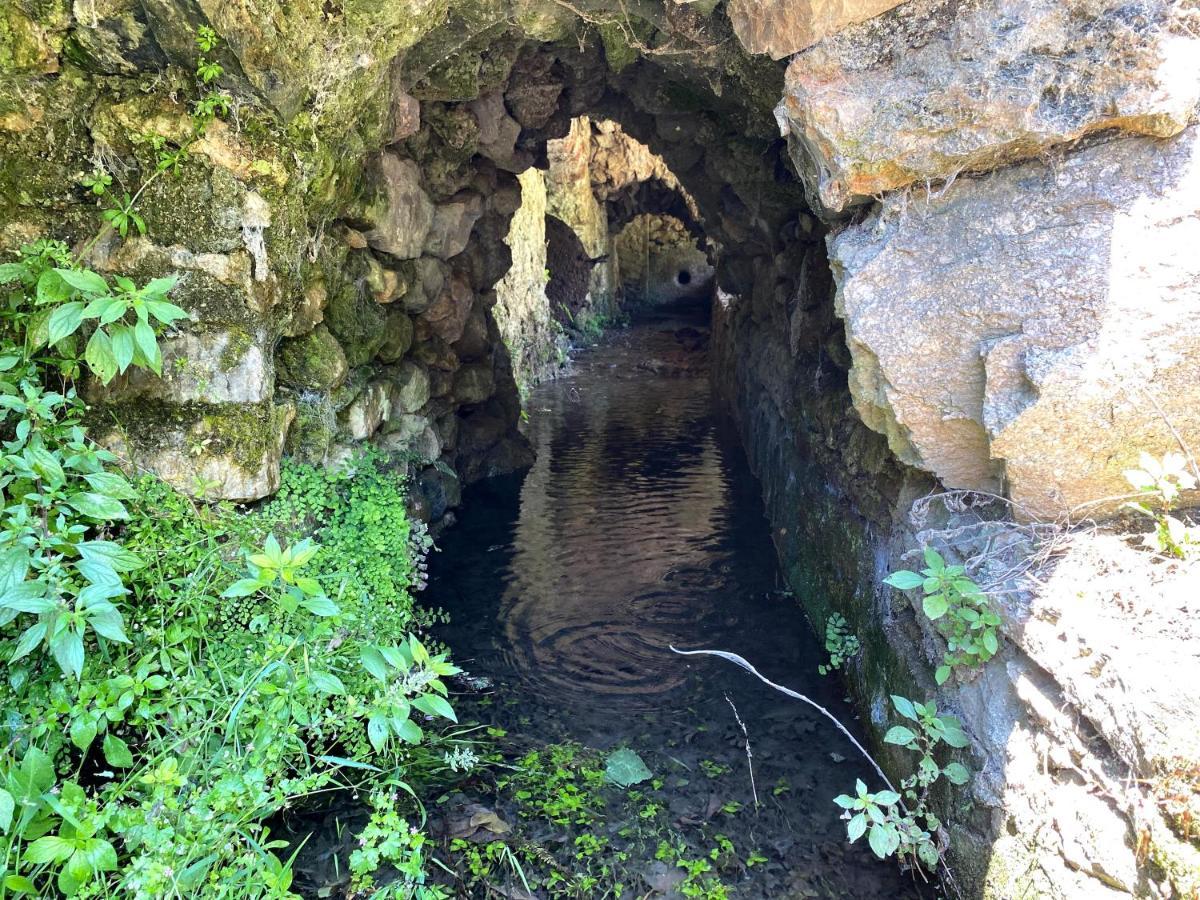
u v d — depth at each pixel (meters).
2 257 2.77
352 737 3.05
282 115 2.98
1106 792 1.92
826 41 2.68
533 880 2.79
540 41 4.46
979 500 2.89
